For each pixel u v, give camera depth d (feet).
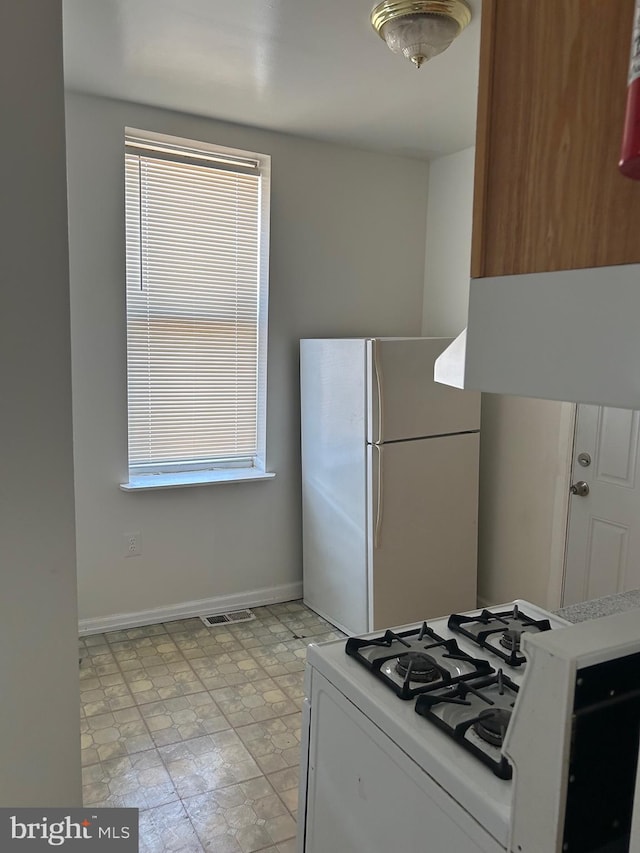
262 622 10.82
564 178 1.77
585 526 9.52
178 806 6.51
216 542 11.00
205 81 8.38
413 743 3.10
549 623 4.58
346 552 10.19
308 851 4.09
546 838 2.37
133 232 9.84
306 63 7.75
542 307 1.86
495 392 2.04
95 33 7.06
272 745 7.52
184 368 10.54
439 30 6.52
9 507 4.95
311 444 10.90
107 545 10.09
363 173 11.46
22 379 4.89
